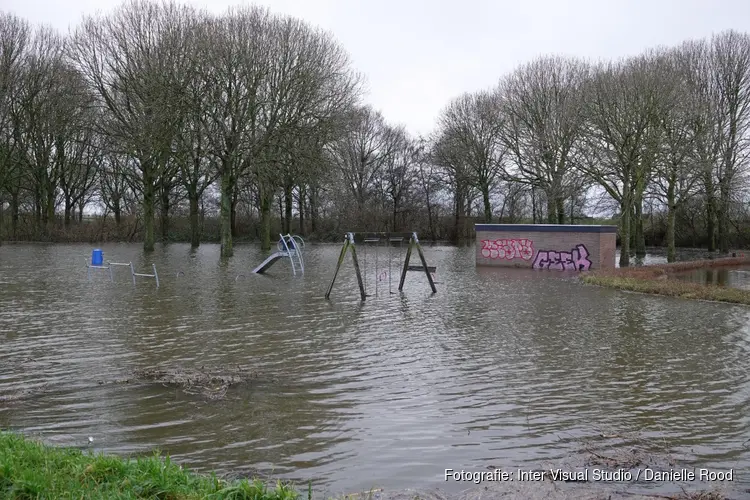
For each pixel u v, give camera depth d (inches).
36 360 458.9
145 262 1450.5
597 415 344.2
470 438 308.2
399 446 296.8
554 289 956.0
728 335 578.9
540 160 1830.7
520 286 999.6
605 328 614.9
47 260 1454.2
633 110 1342.3
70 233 2278.5
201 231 2498.8
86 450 282.5
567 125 1614.2
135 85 1514.5
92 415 334.0
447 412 347.3
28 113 1913.1
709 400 372.2
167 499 207.9
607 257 1342.3
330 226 2659.9
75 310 703.1
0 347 502.9
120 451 284.7
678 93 1370.6
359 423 327.9
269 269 1291.8
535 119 1859.0
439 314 700.7
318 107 1579.7
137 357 473.1
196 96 1462.8
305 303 783.7
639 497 242.2
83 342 526.0
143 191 1977.1
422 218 2778.1
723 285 1074.7
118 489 208.8
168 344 522.6
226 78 1494.8
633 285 935.0
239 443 297.4
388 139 2746.1
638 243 1894.7
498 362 466.9
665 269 1314.0
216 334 569.9
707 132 1497.3
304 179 1740.9
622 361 471.5
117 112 1595.7
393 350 507.2
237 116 1513.3
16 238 2283.5
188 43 1502.2
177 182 2214.6
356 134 2524.6
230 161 1567.4
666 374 433.1
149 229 1843.0
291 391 384.8
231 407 350.9
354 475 264.2
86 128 1691.7
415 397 375.2
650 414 346.0
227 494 212.1
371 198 2706.7
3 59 1759.4
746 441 306.0
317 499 238.8
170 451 286.2
